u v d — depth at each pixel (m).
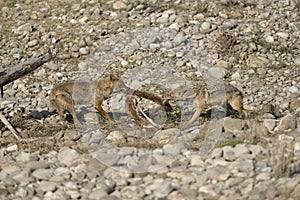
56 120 43.16
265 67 49.88
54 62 52.66
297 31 54.50
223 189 29.36
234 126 37.31
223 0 57.88
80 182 31.52
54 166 33.66
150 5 58.53
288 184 29.28
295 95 45.47
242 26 54.84
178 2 58.53
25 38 56.38
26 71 41.03
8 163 34.44
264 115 41.12
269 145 33.69
